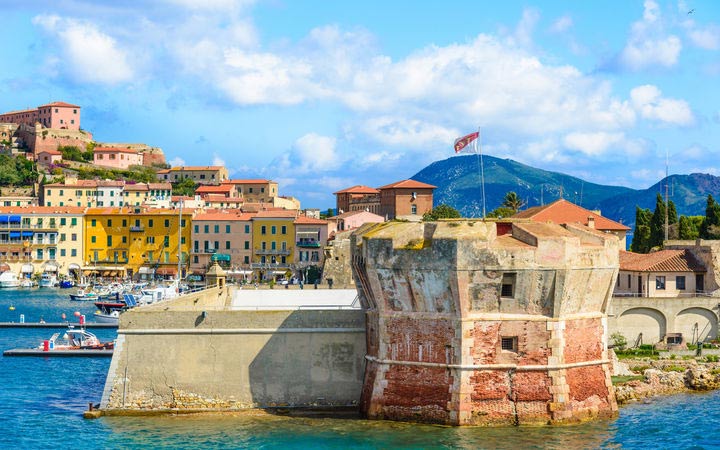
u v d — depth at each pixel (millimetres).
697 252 121875
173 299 86188
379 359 73250
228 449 68562
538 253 69438
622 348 110625
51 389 96062
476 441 68562
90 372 106812
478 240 68812
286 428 73000
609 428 72875
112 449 69438
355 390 76938
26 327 160250
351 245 77625
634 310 112812
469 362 69688
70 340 129625
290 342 77000
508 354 70125
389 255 71250
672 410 82312
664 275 120188
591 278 72062
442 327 70375
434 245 69438
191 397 76625
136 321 77000
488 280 69125
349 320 77188
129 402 76875
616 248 74375
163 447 69438
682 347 110125
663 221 175375
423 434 70125
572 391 71562
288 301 96562
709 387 91688
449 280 69062
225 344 76812
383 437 70000
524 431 69625
